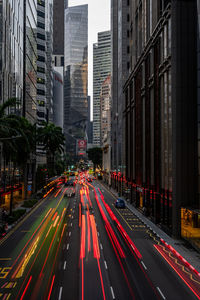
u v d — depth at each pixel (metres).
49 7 151.00
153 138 40.22
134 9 57.84
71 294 16.84
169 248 26.72
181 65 30.84
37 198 62.50
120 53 88.69
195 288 18.03
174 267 21.75
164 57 35.06
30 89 82.12
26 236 30.59
